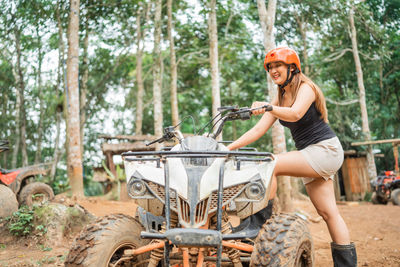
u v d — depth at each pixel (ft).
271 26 33.50
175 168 9.50
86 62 67.67
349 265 10.44
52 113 71.72
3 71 67.62
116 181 44.09
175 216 9.75
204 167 9.48
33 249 18.75
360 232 25.91
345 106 76.69
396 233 25.31
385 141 58.54
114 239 9.86
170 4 60.59
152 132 104.53
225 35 70.59
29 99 75.41
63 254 17.51
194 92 92.53
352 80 82.17
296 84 10.24
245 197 9.08
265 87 72.38
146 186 9.34
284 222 9.50
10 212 21.63
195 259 9.68
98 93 83.71
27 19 51.01
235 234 8.41
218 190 8.72
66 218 20.77
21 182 29.40
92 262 9.30
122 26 71.36
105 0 61.00
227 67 76.43
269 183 9.05
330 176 10.48
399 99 88.43
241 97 79.25
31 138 83.05
